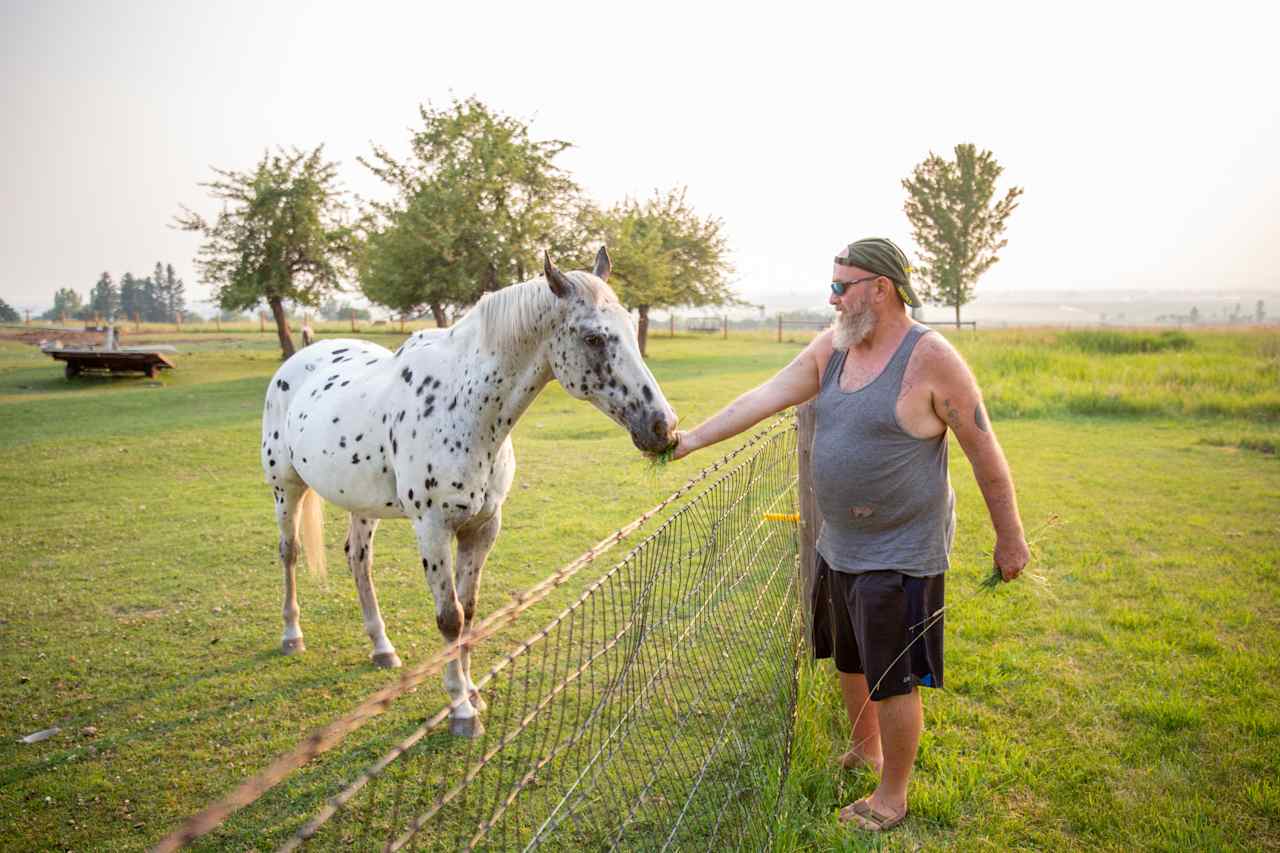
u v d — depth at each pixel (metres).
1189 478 7.98
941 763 3.02
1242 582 4.98
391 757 1.03
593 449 10.32
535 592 1.51
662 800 2.57
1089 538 5.96
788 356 26.84
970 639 4.21
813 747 3.03
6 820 2.85
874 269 2.40
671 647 2.42
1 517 7.25
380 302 22.84
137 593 5.23
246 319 69.38
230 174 26.83
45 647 4.36
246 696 3.76
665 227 31.52
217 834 2.72
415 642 4.40
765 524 3.17
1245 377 13.85
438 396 3.34
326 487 3.83
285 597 4.29
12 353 29.41
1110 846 2.60
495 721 3.32
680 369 21.95
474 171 20.66
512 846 2.38
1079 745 3.19
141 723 3.52
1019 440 10.35
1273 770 2.97
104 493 8.26
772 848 2.42
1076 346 19.45
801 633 3.56
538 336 3.13
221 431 11.98
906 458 2.45
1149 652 3.99
